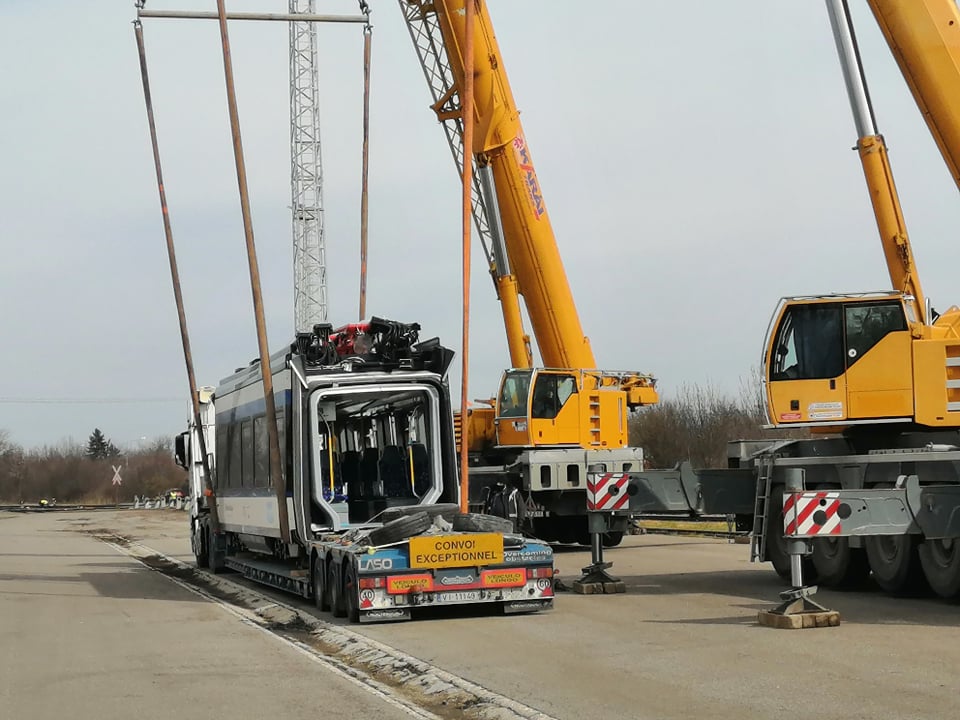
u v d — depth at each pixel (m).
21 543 36.38
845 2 16.84
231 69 17.25
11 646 13.05
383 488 16.81
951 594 14.05
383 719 8.58
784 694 8.86
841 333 15.83
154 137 21.56
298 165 63.88
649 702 8.73
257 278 17.25
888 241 16.72
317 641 13.09
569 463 24.92
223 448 22.31
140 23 20.17
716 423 46.59
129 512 72.25
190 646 12.68
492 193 23.33
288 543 17.20
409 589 13.77
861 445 16.41
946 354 15.43
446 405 16.03
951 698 8.57
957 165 16.48
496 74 23.00
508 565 14.10
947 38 16.38
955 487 13.11
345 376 15.77
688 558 22.77
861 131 16.83
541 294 23.77
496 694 9.16
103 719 8.83
